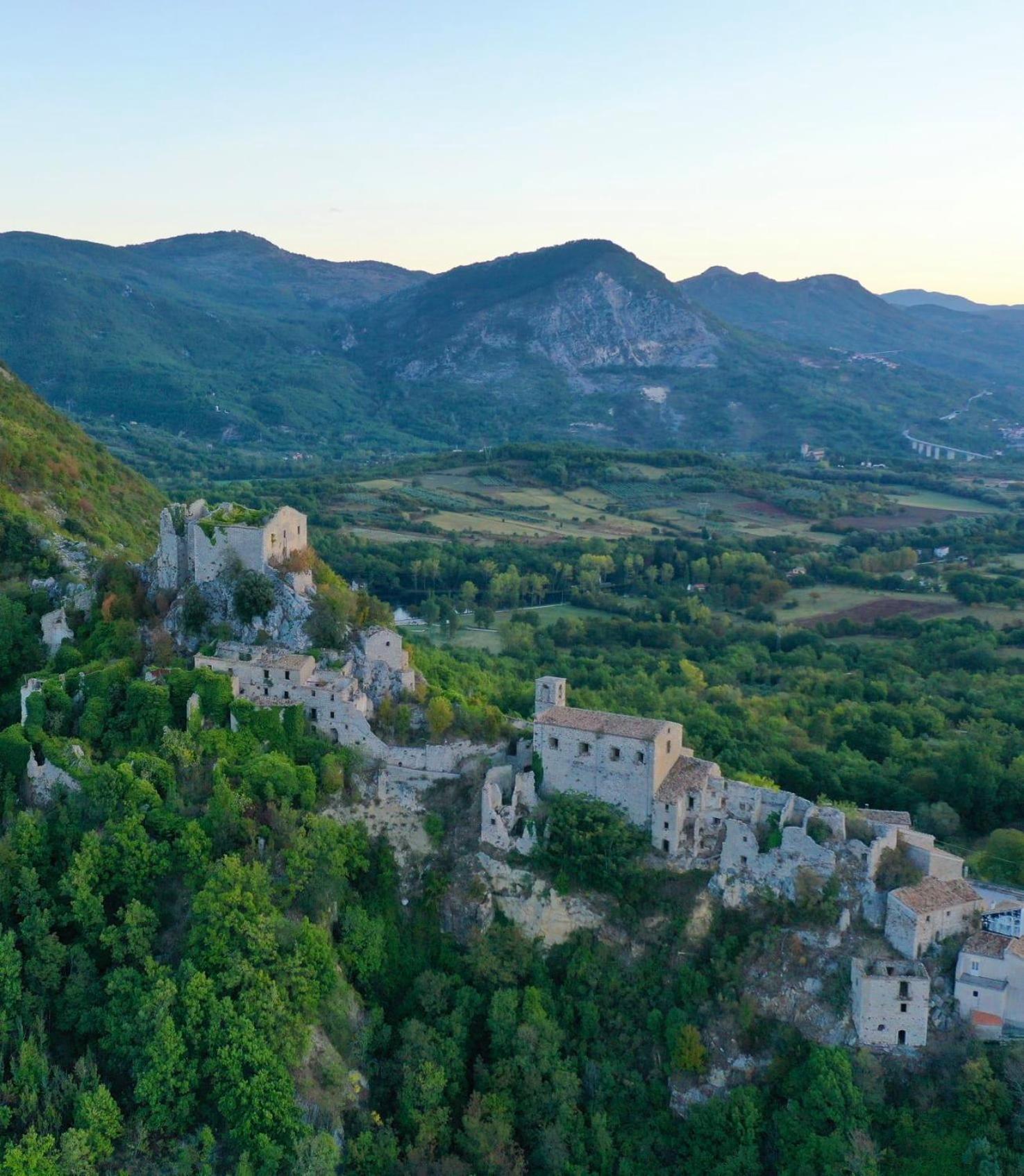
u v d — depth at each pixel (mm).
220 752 128375
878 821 124312
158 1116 97938
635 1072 111875
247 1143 97875
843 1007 108938
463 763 133500
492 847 125000
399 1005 119250
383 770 132250
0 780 125438
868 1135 101688
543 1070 111625
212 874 112062
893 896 111125
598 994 117125
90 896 110000
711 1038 110875
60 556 174500
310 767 128000
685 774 124188
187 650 142625
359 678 142000
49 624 150000
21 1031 99938
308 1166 95812
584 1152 107875
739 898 117938
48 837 117312
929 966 109750
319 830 120875
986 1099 101375
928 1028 107188
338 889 120375
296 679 134250
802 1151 102062
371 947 118812
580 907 121312
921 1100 103625
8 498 191250
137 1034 101750
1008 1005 105938
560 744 127688
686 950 116938
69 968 107625
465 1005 116875
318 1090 103625
